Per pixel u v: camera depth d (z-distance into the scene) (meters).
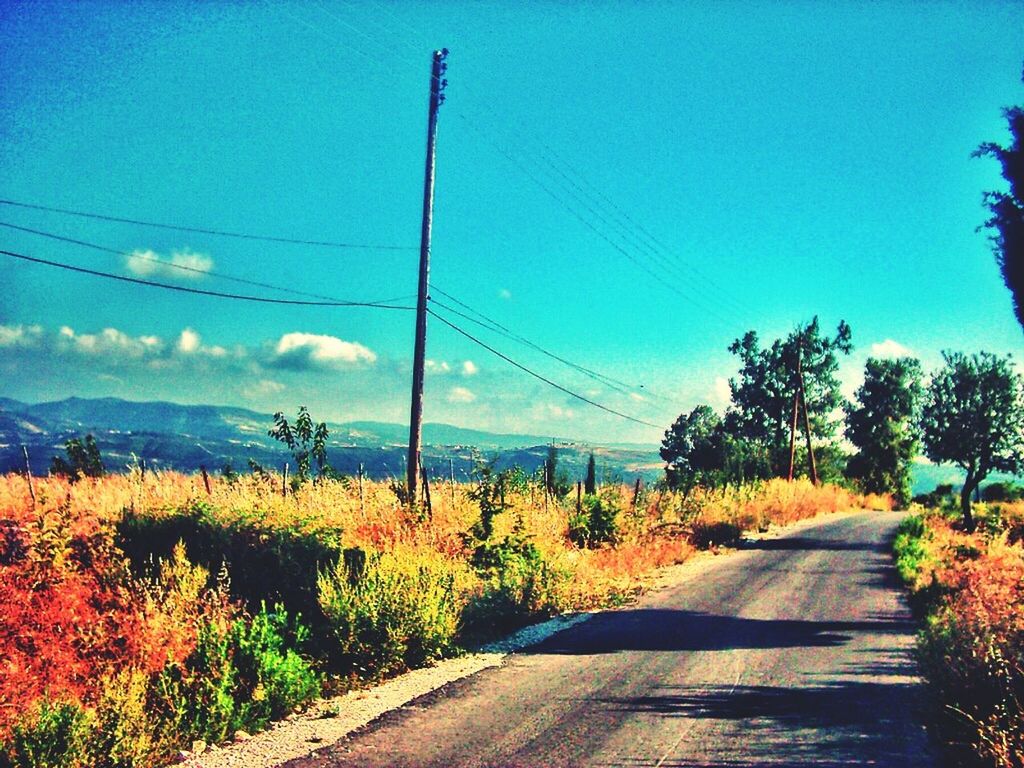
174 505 13.20
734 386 71.69
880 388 71.12
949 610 10.06
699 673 8.45
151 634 8.12
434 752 5.87
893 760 5.69
